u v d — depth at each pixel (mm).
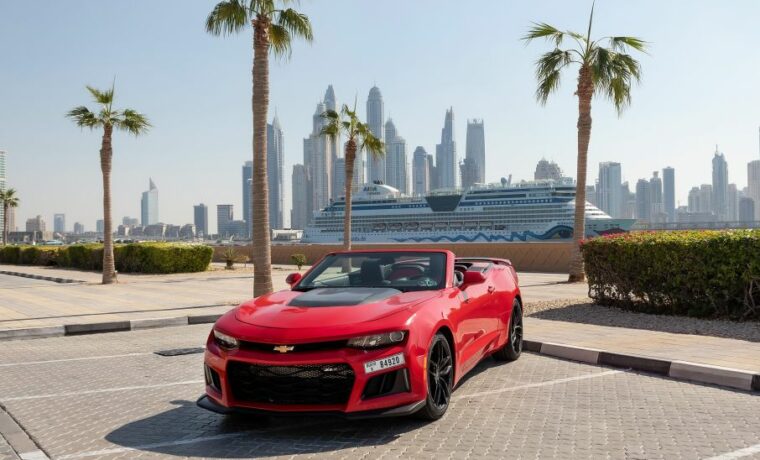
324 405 4336
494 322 6516
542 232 83938
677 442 4316
